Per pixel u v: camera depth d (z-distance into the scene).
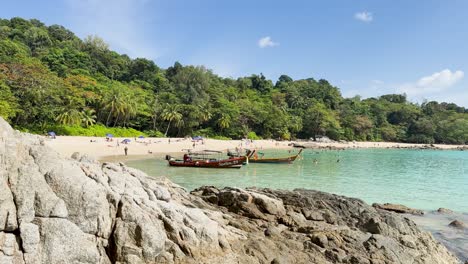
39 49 104.38
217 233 9.90
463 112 164.38
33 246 7.05
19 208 7.17
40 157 8.18
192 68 122.12
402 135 131.12
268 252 10.12
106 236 8.22
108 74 111.19
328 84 174.50
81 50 120.06
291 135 109.56
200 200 14.05
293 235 12.09
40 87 62.41
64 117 64.12
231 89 129.12
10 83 59.34
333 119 117.19
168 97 100.19
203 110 92.56
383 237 12.27
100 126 74.56
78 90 73.06
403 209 21.22
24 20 125.75
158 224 8.90
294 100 135.12
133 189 9.95
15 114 56.56
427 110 150.00
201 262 8.76
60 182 7.90
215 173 35.94
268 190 17.48
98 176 9.27
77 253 7.49
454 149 111.06
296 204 15.51
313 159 57.25
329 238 11.76
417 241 13.53
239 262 9.28
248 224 12.31
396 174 40.81
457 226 17.92
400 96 178.12
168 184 14.34
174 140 73.12
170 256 8.52
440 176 39.75
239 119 98.31
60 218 7.55
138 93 96.94
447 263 12.62
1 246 6.77
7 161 7.45
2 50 81.62
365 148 101.94
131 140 65.12
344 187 30.17
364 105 150.75
